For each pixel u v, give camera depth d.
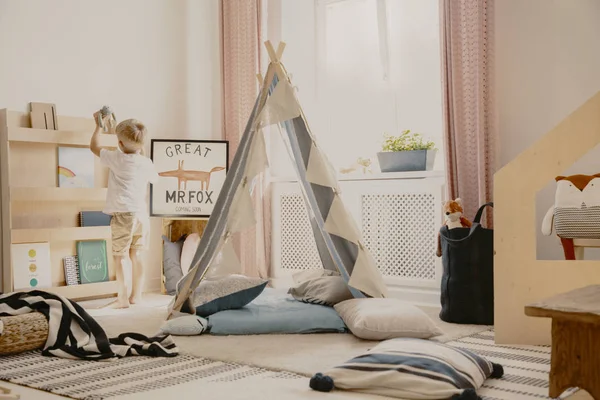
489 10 3.61
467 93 3.65
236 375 2.18
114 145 4.09
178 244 4.46
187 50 4.76
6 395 1.89
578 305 1.62
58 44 4.02
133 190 3.82
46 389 2.01
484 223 3.58
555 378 1.67
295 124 3.11
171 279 4.38
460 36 3.70
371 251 4.06
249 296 3.10
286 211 4.54
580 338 1.64
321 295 3.16
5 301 2.68
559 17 3.59
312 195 3.17
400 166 3.96
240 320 2.90
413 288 3.91
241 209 2.90
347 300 3.04
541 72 3.65
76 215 4.03
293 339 2.77
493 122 3.61
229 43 4.76
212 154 4.62
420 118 4.27
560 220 2.87
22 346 2.52
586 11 3.50
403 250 3.93
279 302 3.22
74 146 3.98
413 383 1.86
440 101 4.18
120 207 3.78
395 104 4.37
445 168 3.69
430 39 4.23
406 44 4.33
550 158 2.71
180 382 2.09
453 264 3.27
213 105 4.91
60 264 3.94
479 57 3.58
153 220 4.58
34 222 3.84
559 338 1.67
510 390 1.97
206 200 4.57
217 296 3.06
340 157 4.63
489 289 3.20
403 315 2.70
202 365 2.33
